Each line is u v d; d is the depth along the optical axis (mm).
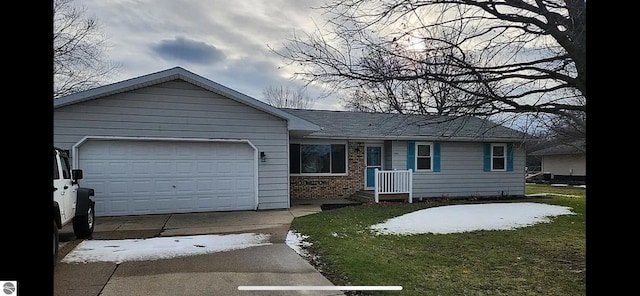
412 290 4293
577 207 11867
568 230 8164
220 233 7449
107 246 6281
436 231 7945
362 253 5875
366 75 4828
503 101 4789
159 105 9859
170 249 6086
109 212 9562
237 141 10547
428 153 14750
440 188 14836
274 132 10938
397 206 11742
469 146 15234
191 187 10242
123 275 4730
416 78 4680
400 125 10875
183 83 10055
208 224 8453
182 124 10047
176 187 10117
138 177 9812
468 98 4934
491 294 4227
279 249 6141
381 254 5879
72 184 6598
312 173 13844
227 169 10555
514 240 7117
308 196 13773
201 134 10211
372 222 8820
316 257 5680
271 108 10758
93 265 5148
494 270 5148
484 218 9492
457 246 6582
